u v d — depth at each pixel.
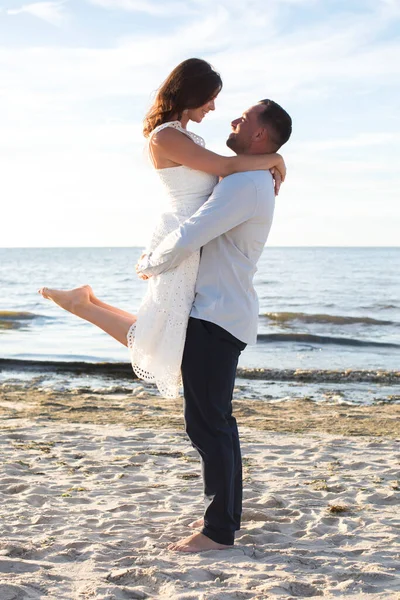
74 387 11.34
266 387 11.73
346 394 11.07
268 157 3.32
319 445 6.76
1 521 4.08
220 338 3.25
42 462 5.79
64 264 82.19
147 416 8.48
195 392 3.30
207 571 3.17
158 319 3.24
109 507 4.44
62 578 3.07
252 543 3.70
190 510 4.33
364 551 3.57
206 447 3.37
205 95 3.29
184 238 3.11
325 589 3.00
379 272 54.81
